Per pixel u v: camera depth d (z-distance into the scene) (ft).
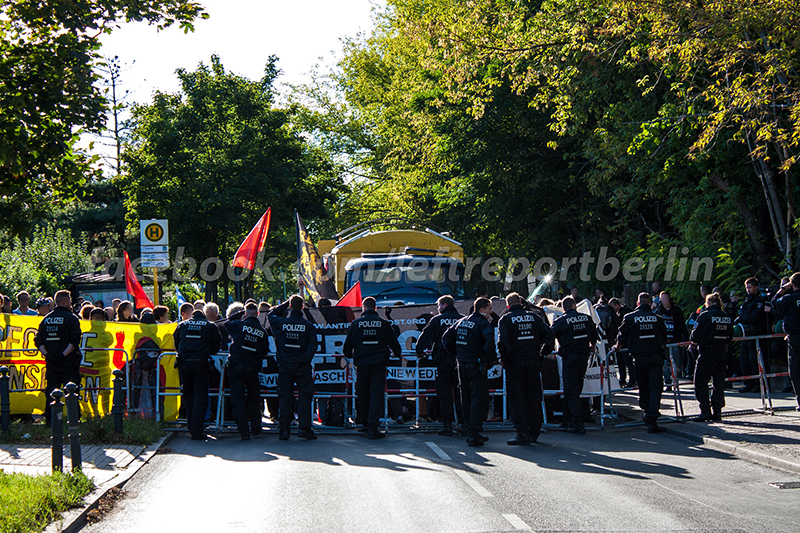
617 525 19.79
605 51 59.93
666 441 34.32
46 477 23.09
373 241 56.44
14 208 23.66
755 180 59.26
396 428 38.50
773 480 25.70
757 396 46.91
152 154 119.55
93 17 23.70
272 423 41.06
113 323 39.86
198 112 120.88
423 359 40.22
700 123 54.03
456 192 93.66
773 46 47.37
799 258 53.78
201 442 34.60
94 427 32.86
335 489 24.26
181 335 35.24
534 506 21.88
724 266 57.26
